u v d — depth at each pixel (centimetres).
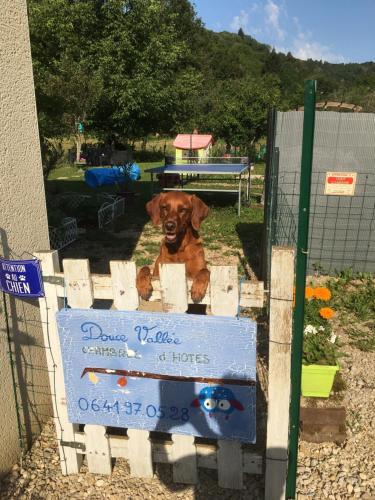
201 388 248
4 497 272
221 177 1866
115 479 284
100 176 1688
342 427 309
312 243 660
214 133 2727
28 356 310
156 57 2158
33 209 306
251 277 674
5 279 262
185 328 237
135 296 244
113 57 2112
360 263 662
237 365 238
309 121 196
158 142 4384
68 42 2181
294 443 249
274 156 542
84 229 994
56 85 1595
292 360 235
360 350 443
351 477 281
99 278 250
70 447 284
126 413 265
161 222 373
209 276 242
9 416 288
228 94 2881
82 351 257
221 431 254
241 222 1045
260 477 281
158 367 250
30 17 2188
